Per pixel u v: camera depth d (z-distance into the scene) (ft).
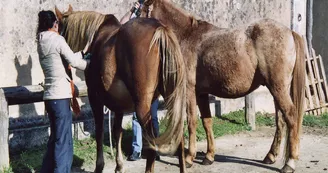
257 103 32.37
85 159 21.94
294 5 34.40
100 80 17.26
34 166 20.71
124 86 16.71
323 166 21.71
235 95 20.68
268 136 27.30
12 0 23.30
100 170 19.21
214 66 20.36
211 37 20.68
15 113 23.38
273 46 19.60
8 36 23.24
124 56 16.42
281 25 19.97
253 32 19.95
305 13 35.24
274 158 21.91
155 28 16.25
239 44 20.02
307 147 25.07
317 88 33.35
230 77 20.20
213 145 22.02
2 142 19.42
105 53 16.90
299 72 20.15
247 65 19.97
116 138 19.61
